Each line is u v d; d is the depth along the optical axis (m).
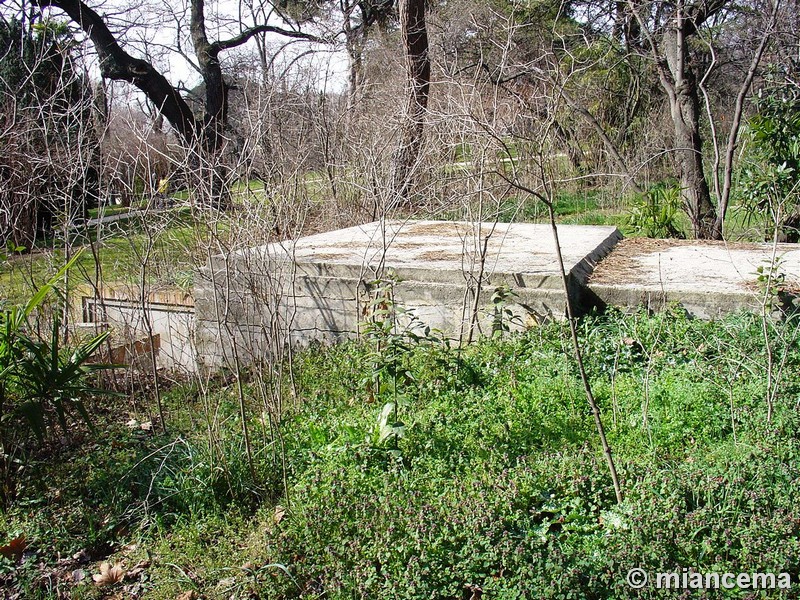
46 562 3.96
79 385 4.80
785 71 10.14
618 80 17.95
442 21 15.77
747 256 7.58
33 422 4.41
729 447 4.08
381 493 3.92
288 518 3.98
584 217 13.79
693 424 4.47
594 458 4.05
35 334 5.99
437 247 7.96
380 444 4.43
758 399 4.65
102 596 3.69
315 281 7.12
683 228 11.66
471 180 7.58
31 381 4.81
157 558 3.93
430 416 4.82
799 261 7.21
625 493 3.71
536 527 3.57
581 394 4.96
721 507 3.49
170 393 6.32
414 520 3.53
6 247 6.41
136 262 7.84
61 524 4.21
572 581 3.10
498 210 6.93
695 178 11.28
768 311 5.70
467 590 3.28
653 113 17.50
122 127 8.59
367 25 20.75
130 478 4.59
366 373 5.66
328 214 10.90
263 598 3.53
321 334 7.18
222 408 5.58
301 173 7.69
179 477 4.46
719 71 16.38
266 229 5.79
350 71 13.57
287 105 9.82
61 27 8.99
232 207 5.91
